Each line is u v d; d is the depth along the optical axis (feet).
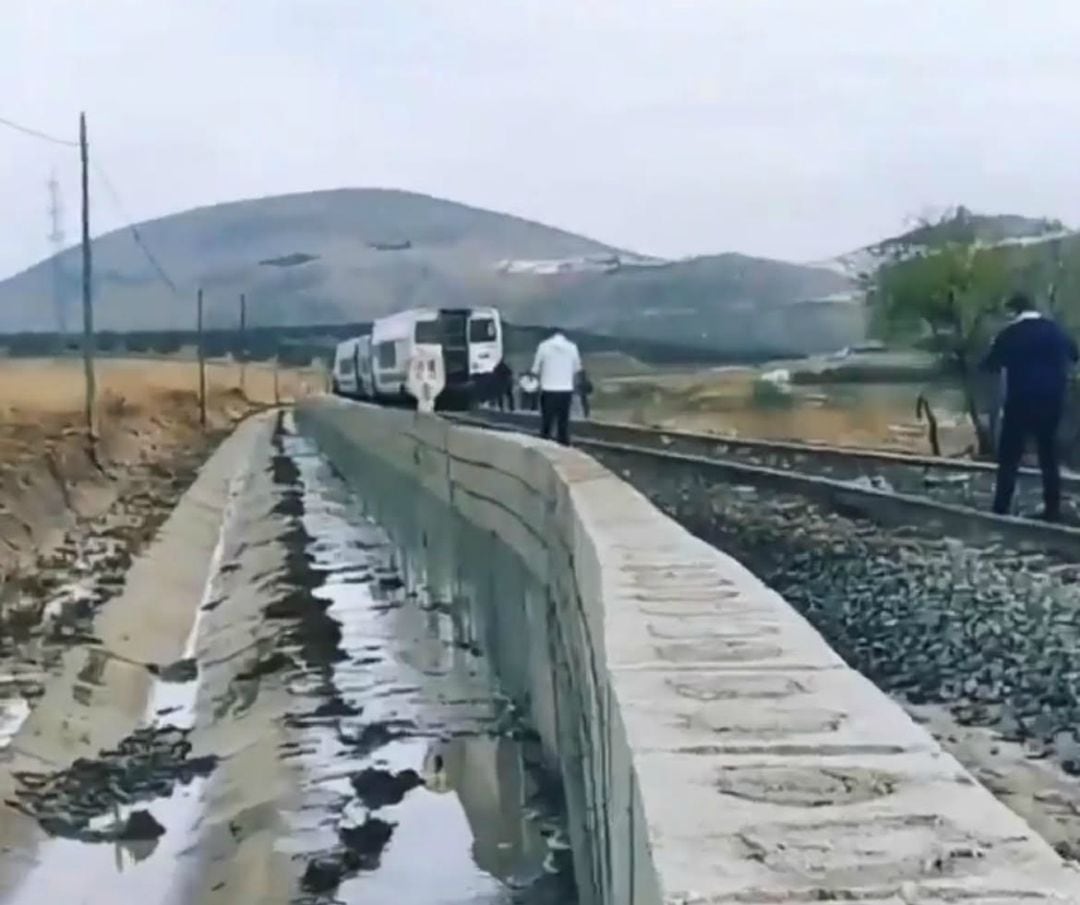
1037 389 55.36
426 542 89.20
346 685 61.57
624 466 89.35
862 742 11.98
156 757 58.65
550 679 43.14
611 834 15.26
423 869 38.50
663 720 12.75
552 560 42.42
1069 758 27.63
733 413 188.24
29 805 51.03
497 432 68.18
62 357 455.63
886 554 49.83
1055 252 131.85
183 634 91.61
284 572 99.55
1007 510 56.54
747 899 8.85
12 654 73.31
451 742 50.70
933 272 134.92
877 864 9.33
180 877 44.52
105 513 142.92
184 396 379.35
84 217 185.26
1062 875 9.14
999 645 36.11
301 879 39.34
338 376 263.90
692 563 22.70
